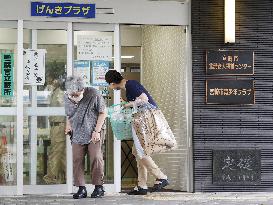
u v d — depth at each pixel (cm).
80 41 873
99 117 797
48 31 866
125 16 874
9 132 855
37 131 864
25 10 855
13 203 755
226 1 866
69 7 864
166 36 946
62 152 868
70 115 799
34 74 864
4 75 855
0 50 855
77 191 832
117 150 877
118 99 880
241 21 884
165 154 943
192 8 877
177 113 915
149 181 945
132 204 744
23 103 858
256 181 877
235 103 877
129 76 1086
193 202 765
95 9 870
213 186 872
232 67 877
